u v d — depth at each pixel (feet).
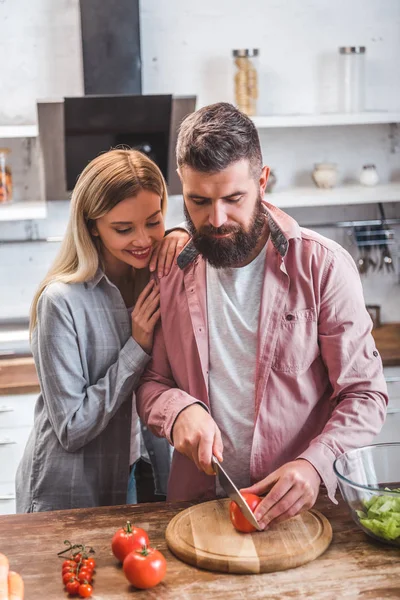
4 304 13.12
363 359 6.66
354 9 12.85
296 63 12.86
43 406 7.85
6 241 12.84
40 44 12.34
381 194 12.53
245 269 6.76
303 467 6.12
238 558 5.65
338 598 5.32
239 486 6.88
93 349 7.45
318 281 6.63
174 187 12.03
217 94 12.77
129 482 8.29
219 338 6.82
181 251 7.05
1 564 5.51
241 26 12.64
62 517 6.57
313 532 6.00
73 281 7.32
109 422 7.55
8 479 11.48
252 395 6.77
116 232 7.18
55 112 11.16
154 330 7.32
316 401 6.89
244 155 6.03
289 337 6.68
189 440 6.34
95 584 5.62
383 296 13.78
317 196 12.40
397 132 13.41
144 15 12.39
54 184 11.84
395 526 5.78
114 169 7.09
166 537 6.07
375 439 11.98
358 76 12.23
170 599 5.41
